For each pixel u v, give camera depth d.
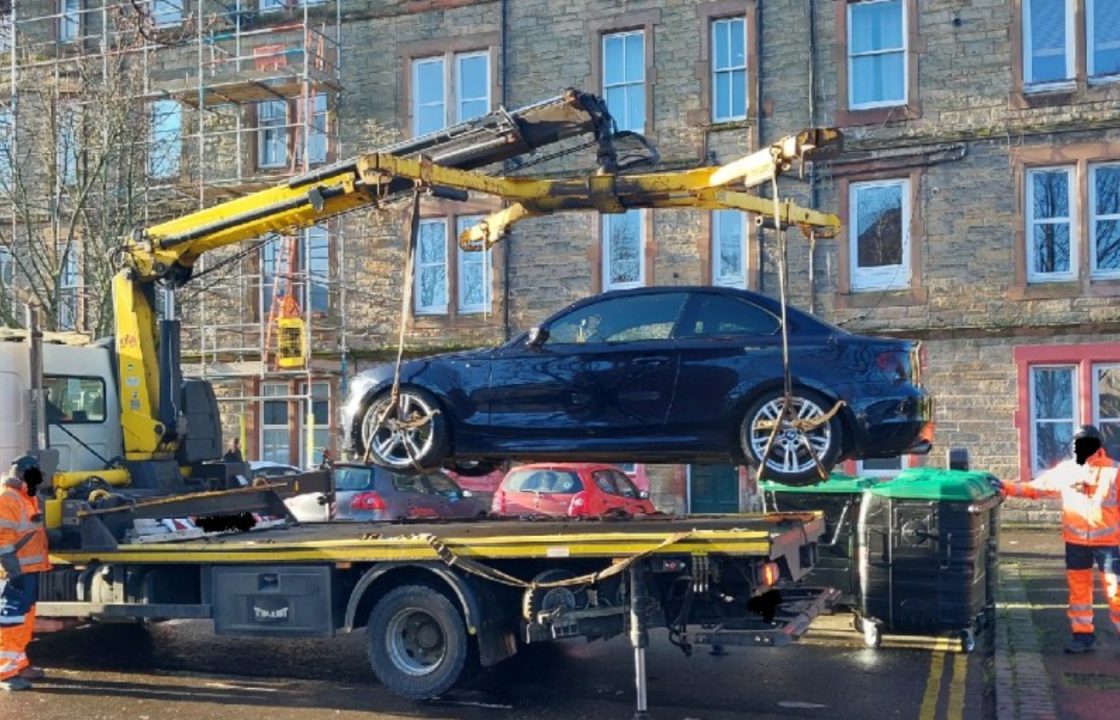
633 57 21.42
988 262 19.17
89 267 20.58
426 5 22.59
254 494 10.20
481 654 7.65
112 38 23.42
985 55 19.30
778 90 20.44
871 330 19.66
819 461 7.55
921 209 19.50
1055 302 18.83
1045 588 12.47
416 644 7.98
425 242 22.53
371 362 22.64
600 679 8.62
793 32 20.39
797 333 8.05
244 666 9.34
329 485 11.12
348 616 8.01
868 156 19.80
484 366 8.68
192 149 23.69
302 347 21.48
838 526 10.66
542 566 7.88
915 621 9.45
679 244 20.88
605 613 7.63
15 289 20.72
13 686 8.45
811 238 9.87
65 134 20.61
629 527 8.53
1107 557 9.09
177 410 10.31
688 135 20.89
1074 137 18.83
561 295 21.53
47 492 9.24
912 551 9.44
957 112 19.41
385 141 22.86
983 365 19.17
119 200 20.89
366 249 22.77
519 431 8.51
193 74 23.58
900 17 19.92
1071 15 18.92
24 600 8.59
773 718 7.40
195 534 9.55
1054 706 7.38
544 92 21.83
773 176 7.66
